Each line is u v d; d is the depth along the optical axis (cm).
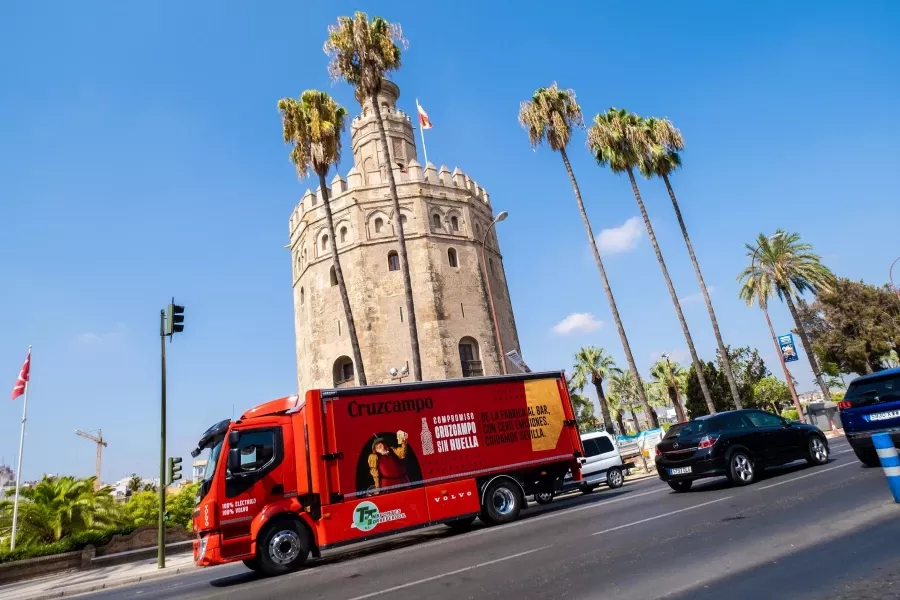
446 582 671
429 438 1195
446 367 3036
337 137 2445
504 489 1252
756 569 548
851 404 1168
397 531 1095
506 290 3822
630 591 525
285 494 1086
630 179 2967
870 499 814
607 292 2572
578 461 1405
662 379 5500
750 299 3972
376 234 3250
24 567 2006
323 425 1094
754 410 1334
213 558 993
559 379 1454
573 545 793
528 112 2673
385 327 3075
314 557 1162
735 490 1134
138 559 2180
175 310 1912
